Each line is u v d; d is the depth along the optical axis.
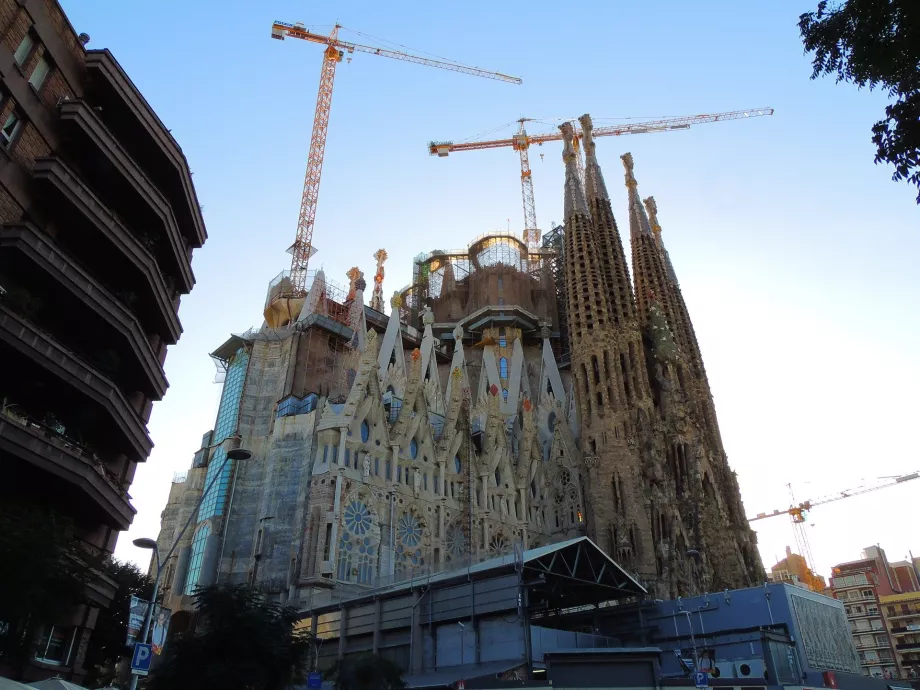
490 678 35.53
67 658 31.58
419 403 79.75
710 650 44.94
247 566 64.56
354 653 48.91
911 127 16.70
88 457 31.30
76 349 34.31
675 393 93.19
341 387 78.38
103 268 36.03
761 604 47.44
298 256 108.06
